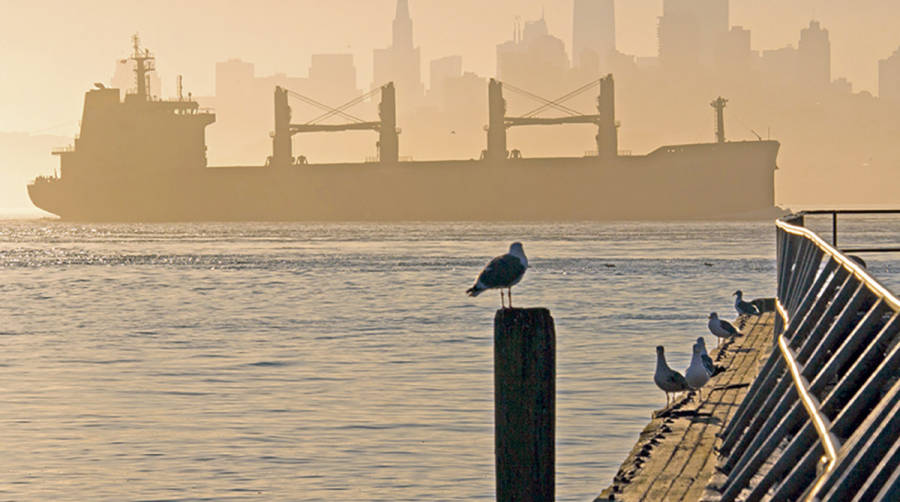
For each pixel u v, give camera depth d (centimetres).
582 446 2148
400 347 3944
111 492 1855
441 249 14612
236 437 2277
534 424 898
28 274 9875
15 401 2750
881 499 569
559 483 1872
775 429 1081
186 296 7006
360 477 1938
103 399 2770
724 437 1452
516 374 898
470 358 3588
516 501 903
